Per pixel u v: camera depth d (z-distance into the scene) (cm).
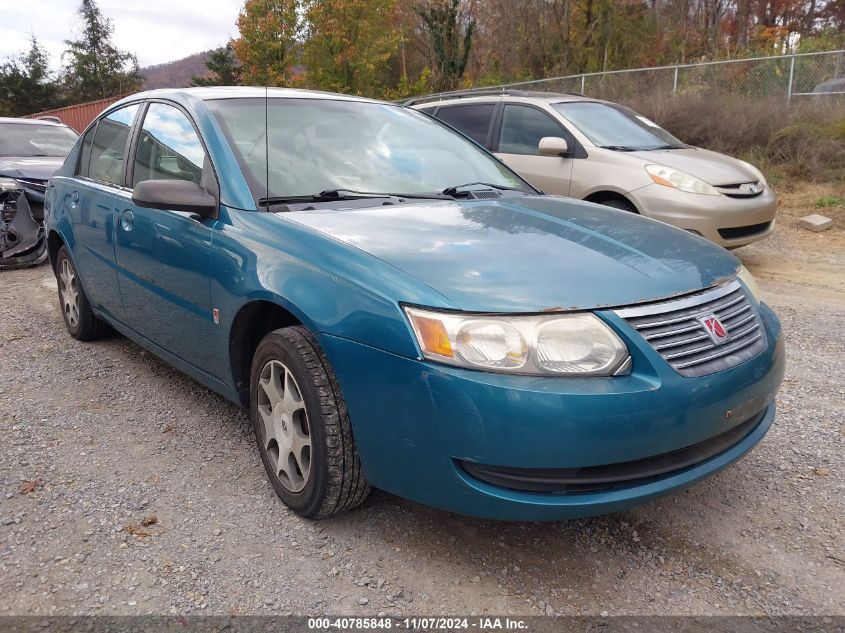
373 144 348
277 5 2509
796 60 1259
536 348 209
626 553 249
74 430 342
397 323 218
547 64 2120
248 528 260
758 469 309
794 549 251
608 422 206
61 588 225
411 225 268
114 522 263
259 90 361
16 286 650
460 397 207
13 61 5422
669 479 226
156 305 346
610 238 269
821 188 1042
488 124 761
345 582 231
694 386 219
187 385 403
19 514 267
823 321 532
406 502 279
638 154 662
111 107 445
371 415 228
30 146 941
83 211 420
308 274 246
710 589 230
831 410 369
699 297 237
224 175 299
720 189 626
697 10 2533
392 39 2584
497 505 215
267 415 279
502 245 251
